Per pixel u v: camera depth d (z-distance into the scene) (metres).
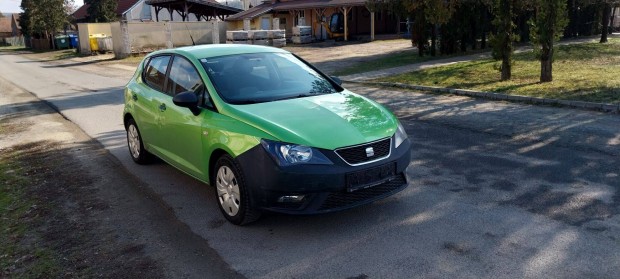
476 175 5.65
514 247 3.90
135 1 53.62
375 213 4.71
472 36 21.62
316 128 4.27
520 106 9.45
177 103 4.80
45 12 52.72
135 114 6.43
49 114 11.86
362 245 4.07
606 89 10.08
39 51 52.97
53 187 6.03
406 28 39.25
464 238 4.09
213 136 4.62
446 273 3.57
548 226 4.23
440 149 6.81
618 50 18.44
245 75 5.25
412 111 9.62
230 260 3.94
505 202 4.81
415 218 4.55
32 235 4.64
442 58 19.38
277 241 4.23
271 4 41.16
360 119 4.55
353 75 15.97
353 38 36.38
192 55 5.49
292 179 4.04
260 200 4.23
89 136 8.96
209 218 4.82
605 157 6.06
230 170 4.52
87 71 25.08
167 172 6.43
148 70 6.39
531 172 5.65
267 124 4.29
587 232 4.08
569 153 6.30
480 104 9.94
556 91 10.28
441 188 5.29
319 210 4.11
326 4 35.12
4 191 5.98
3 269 4.02
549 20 11.28
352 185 4.13
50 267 3.99
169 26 33.47
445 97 11.03
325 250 4.02
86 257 4.12
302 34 34.84
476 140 7.18
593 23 27.53
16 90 17.91
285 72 5.57
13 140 8.98
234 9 41.62
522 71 13.86
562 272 3.50
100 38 38.34
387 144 4.41
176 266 3.89
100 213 5.09
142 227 4.68
